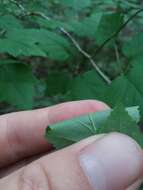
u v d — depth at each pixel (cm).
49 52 15
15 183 10
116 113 10
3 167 14
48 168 10
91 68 16
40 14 16
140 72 14
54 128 10
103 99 14
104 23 16
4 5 16
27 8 16
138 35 15
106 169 10
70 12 20
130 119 10
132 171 10
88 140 10
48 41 15
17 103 14
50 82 17
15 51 14
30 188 10
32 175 10
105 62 24
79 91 15
